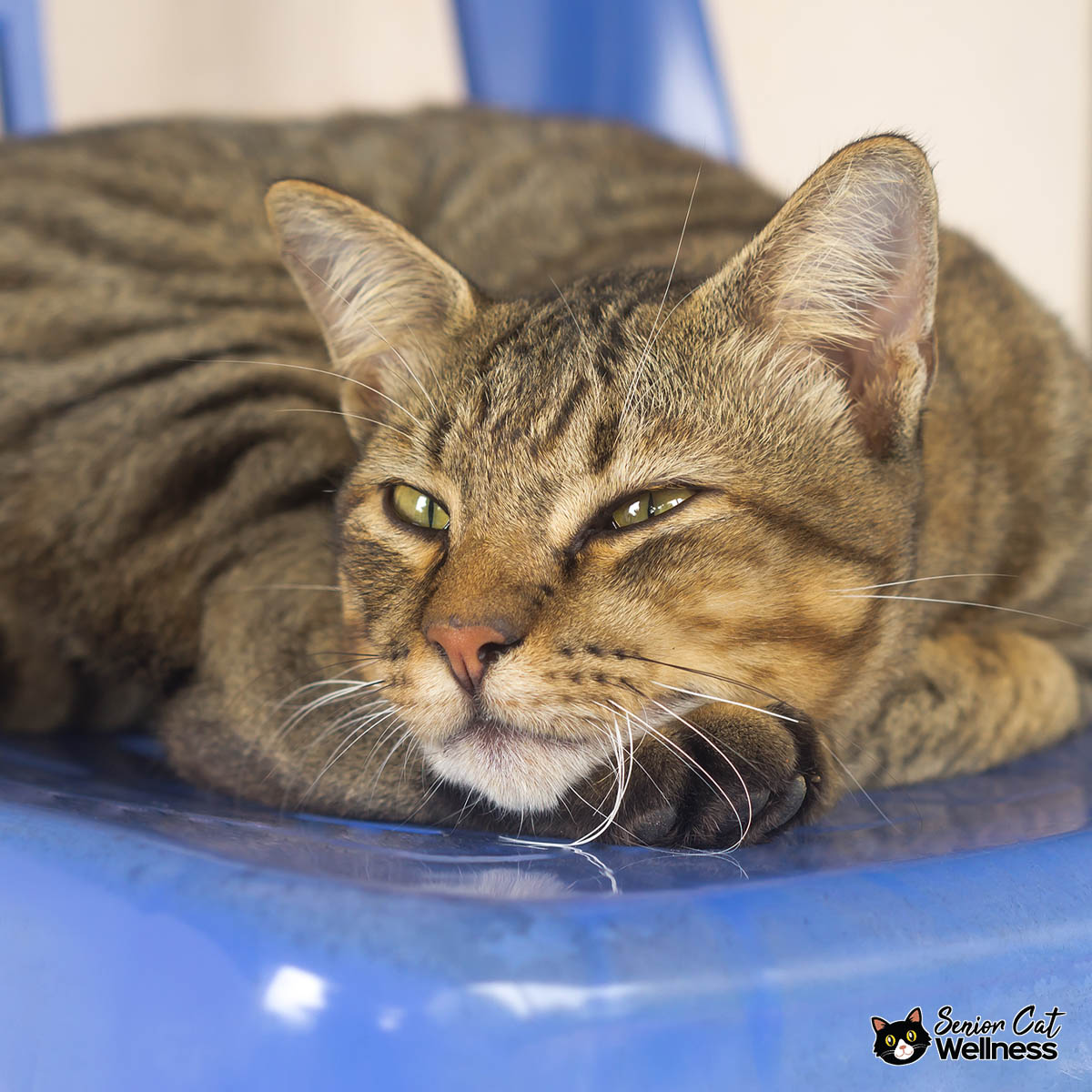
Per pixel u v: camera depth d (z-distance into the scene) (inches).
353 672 57.7
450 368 58.8
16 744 70.7
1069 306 156.1
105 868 35.5
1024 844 40.3
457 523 53.4
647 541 50.0
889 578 54.5
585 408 52.5
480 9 122.0
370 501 58.2
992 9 151.5
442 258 60.6
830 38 147.9
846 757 56.6
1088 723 72.4
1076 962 36.4
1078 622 74.2
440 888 35.1
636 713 48.9
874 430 55.1
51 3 124.6
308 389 74.6
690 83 124.8
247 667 60.9
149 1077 32.4
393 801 53.7
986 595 68.9
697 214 87.1
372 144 95.2
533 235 88.3
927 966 34.1
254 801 56.6
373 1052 29.6
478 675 48.7
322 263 62.1
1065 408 73.5
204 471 69.9
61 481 71.5
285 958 30.9
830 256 54.3
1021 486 69.9
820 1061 32.6
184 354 74.7
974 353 70.2
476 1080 29.3
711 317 54.8
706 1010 31.0
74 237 80.6
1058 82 155.0
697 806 46.0
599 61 124.1
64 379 74.2
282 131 95.3
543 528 50.9
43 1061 34.7
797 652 51.7
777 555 50.9
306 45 135.0
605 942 31.0
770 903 34.1
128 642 71.4
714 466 51.4
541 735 48.9
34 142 90.0
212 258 82.3
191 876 34.2
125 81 128.3
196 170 87.7
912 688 60.3
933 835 45.5
